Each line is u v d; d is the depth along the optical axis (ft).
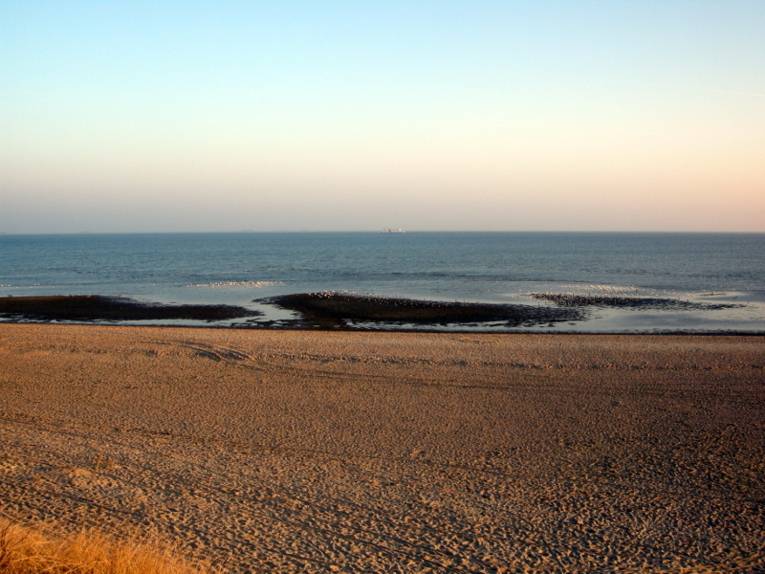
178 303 129.08
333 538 27.81
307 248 459.73
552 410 49.96
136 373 61.72
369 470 36.63
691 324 103.91
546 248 452.35
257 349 71.97
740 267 246.68
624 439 42.98
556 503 32.30
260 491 32.99
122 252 390.21
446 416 48.16
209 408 49.83
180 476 34.83
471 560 26.16
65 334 82.79
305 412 48.98
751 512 31.42
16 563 19.75
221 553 25.95
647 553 27.07
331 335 85.40
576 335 87.45
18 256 338.95
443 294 147.43
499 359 67.56
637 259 308.19
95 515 29.19
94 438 41.60
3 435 41.47
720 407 50.93
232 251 407.03
